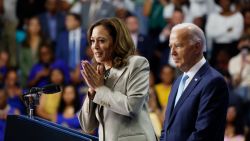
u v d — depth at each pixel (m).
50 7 19.05
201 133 6.39
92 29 6.77
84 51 18.03
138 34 17.67
